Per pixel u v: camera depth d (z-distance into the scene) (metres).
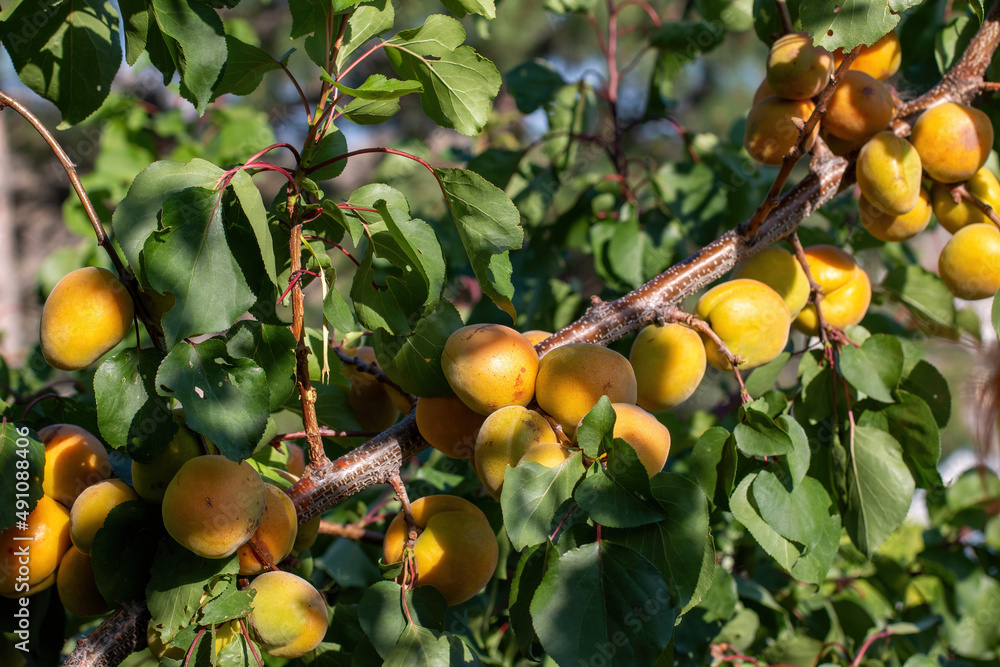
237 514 0.95
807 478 1.03
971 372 1.19
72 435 1.01
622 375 0.98
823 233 1.29
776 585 1.32
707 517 0.95
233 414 0.95
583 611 0.92
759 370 1.12
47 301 0.96
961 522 1.41
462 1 0.99
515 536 0.93
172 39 0.98
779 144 1.10
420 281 1.00
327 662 1.05
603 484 0.94
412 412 1.03
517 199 1.49
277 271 1.01
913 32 1.24
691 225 1.40
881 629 1.26
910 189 1.06
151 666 1.12
